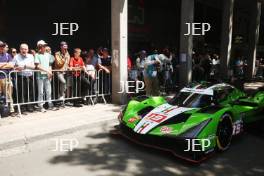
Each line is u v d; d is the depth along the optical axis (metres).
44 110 7.93
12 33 10.87
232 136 5.90
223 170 4.86
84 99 8.90
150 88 9.50
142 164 4.97
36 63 7.73
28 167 4.77
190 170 4.80
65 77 8.54
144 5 16.22
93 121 7.14
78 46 13.09
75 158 5.18
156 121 5.48
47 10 11.93
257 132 7.21
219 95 6.53
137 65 10.66
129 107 6.30
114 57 9.19
